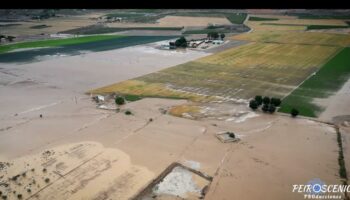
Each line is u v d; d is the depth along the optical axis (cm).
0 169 4638
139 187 4194
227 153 4950
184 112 6575
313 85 8150
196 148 5109
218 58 11312
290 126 5841
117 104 7062
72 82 8781
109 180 4344
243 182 4250
